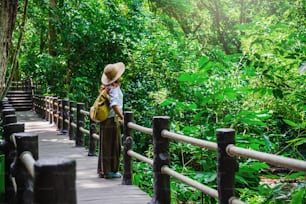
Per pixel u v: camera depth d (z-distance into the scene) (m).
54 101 15.00
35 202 1.70
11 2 8.20
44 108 18.20
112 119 5.91
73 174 1.72
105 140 6.00
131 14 14.53
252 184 6.36
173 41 13.74
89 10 14.46
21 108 25.45
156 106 11.91
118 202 4.82
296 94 5.97
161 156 4.66
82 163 7.42
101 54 14.34
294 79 6.26
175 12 15.38
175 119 10.15
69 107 11.12
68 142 10.56
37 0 14.67
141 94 12.76
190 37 14.24
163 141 4.69
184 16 15.97
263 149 7.27
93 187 5.59
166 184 4.68
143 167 7.66
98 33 14.12
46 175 1.68
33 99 24.19
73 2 14.54
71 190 1.71
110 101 5.74
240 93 8.05
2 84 8.45
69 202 1.70
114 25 14.03
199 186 3.73
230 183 3.26
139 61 13.23
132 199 4.96
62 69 15.30
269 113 7.35
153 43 13.40
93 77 14.66
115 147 6.03
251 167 6.02
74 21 14.30
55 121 14.98
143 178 7.12
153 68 12.78
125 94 12.80
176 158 7.34
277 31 8.30
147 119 11.99
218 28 22.88
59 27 14.49
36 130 13.59
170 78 12.28
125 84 13.16
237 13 22.80
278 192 4.43
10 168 3.66
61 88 15.71
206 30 21.77
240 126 7.53
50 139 11.19
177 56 12.62
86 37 14.42
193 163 7.79
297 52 5.82
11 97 25.69
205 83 9.05
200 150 6.73
